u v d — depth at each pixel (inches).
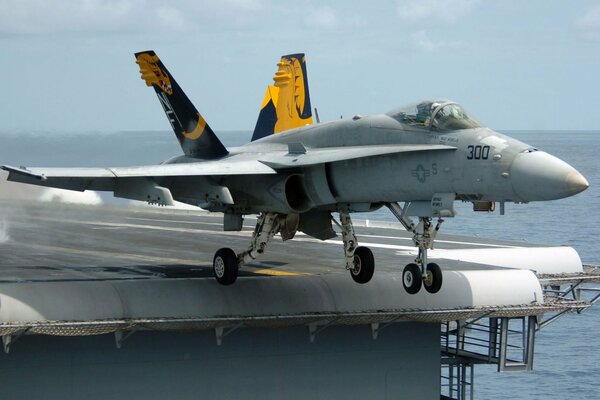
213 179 3592.5
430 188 3289.9
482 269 4426.7
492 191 3115.2
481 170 3117.6
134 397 3533.5
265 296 3644.2
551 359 7155.5
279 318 3558.1
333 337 3858.3
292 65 6914.4
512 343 7509.8
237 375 3703.3
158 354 3558.1
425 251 3440.0
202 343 3629.4
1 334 3112.7
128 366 3513.8
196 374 3629.4
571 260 5196.9
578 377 6712.6
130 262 4633.4
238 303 3570.4
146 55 4237.2
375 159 3400.6
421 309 3850.9
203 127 4084.6
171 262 4660.4
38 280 3887.8
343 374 3885.3
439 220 3417.8
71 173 3176.7
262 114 6210.6
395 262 4899.1
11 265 4419.3
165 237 5910.4
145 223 6875.0
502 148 3093.0
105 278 4020.7
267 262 4822.8
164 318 3390.7
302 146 3595.0
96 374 3467.0
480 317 3959.2
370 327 3875.5
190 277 4106.8
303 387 3818.9
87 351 3444.9
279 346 3767.2
